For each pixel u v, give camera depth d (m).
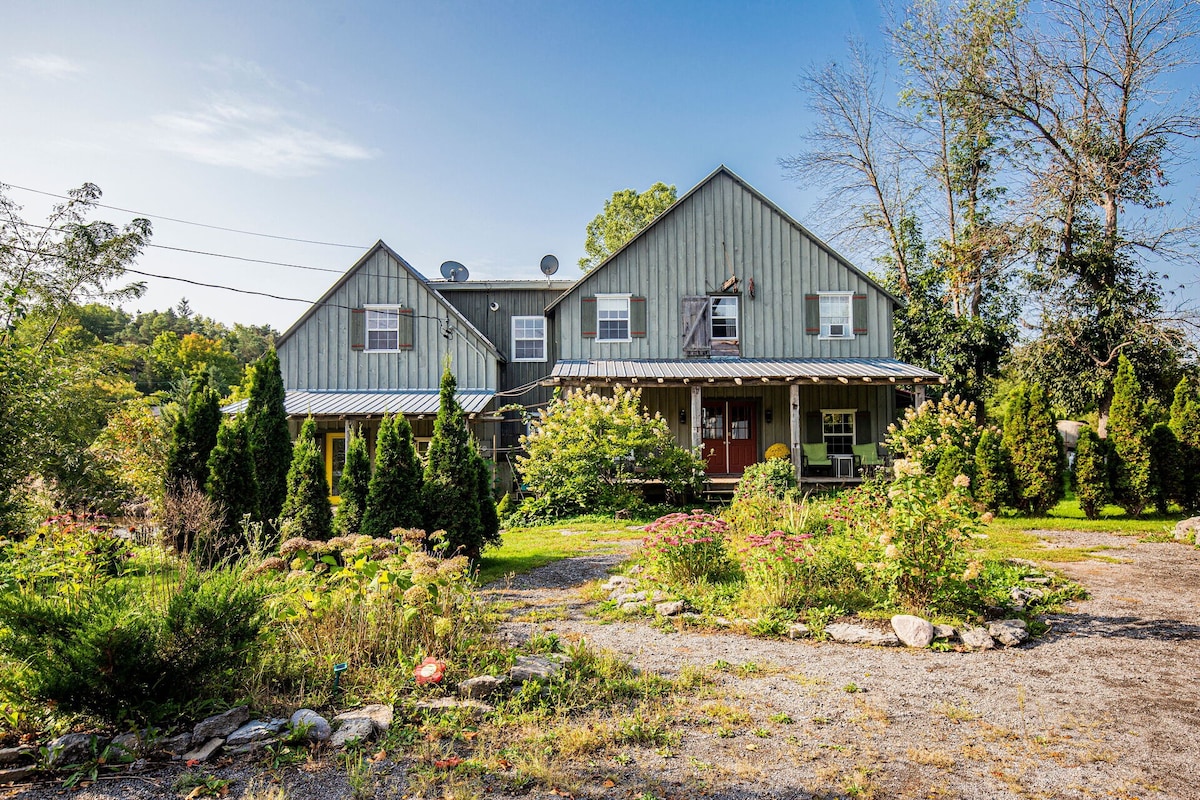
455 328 21.66
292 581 5.75
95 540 7.28
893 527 7.14
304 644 5.18
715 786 3.82
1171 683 5.45
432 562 5.82
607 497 16.70
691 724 4.65
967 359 24.36
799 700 5.09
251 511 9.95
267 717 4.43
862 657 6.07
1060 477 14.66
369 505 9.38
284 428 11.30
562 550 11.80
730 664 5.86
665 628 6.94
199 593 4.58
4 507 9.33
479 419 20.62
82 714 4.26
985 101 24.48
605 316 21.02
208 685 4.54
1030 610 7.44
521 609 7.79
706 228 21.02
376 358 21.56
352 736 4.22
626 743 4.35
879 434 20.66
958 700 5.10
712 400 20.98
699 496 18.22
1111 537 12.24
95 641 4.01
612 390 20.73
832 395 20.86
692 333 20.72
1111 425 14.72
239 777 3.85
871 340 20.80
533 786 3.79
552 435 16.94
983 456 14.86
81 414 12.78
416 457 9.78
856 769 4.02
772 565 7.52
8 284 9.68
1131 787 3.84
